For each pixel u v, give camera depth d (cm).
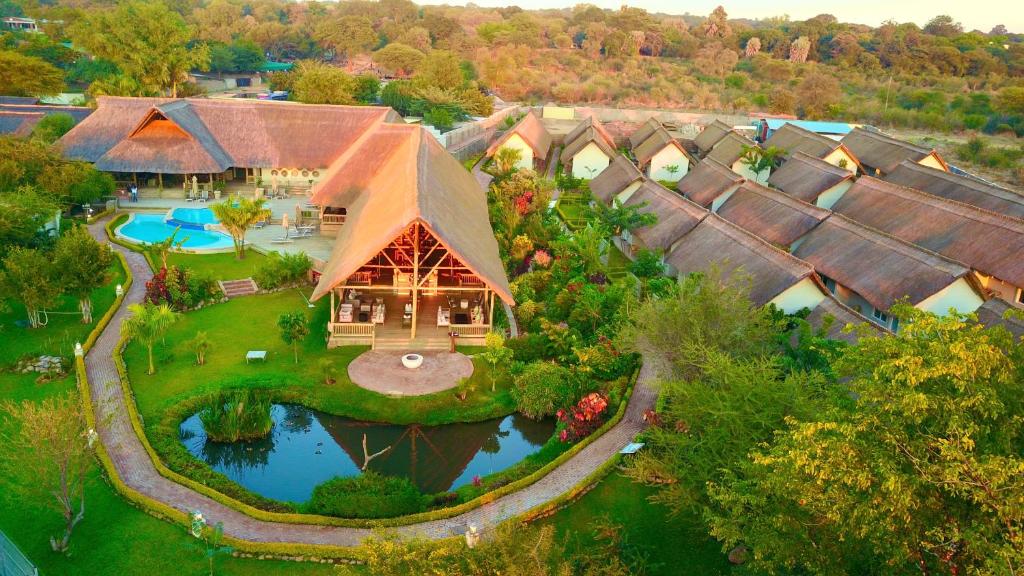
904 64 17112
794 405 2170
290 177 7181
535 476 2886
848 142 9475
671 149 8888
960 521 1547
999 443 1491
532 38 19512
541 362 3641
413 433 3338
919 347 1602
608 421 3288
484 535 2245
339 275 3697
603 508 2733
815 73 15562
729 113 14125
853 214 6109
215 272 4950
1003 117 12875
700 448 2334
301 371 3712
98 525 2503
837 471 1567
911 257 4394
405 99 11512
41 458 2323
